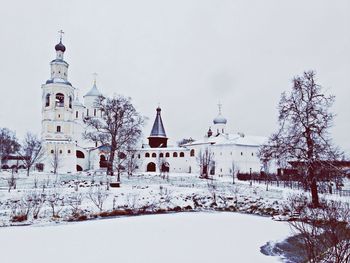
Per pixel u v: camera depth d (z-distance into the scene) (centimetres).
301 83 3347
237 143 8569
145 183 5231
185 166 9425
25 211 2753
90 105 9944
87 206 3111
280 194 4397
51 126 8038
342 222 1259
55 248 1750
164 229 2334
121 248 1770
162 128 10356
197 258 1611
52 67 8319
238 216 3011
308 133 3209
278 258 1627
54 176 5728
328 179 3262
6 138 9212
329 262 1110
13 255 1606
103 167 8500
